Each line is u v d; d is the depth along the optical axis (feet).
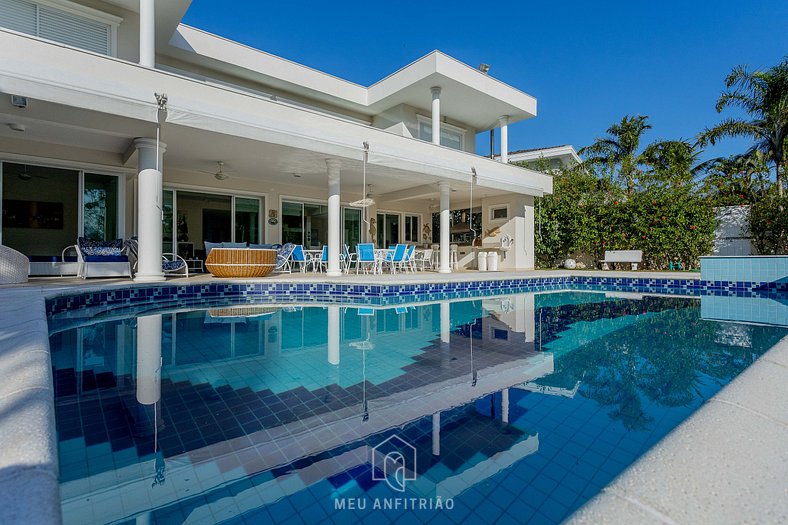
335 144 32.89
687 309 26.13
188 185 40.86
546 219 57.47
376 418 9.08
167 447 7.66
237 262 33.99
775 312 24.68
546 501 6.15
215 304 27.12
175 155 34.50
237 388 10.99
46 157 31.24
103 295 23.98
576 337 17.93
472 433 8.36
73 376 11.89
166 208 40.09
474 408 9.68
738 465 4.07
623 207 52.26
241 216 45.29
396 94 48.11
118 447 7.64
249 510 5.96
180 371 12.49
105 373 12.20
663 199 49.47
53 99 21.13
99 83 22.57
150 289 26.40
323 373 12.43
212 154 34.09
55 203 32.60
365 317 23.17
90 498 6.11
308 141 31.27
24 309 14.15
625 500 3.56
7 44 21.27
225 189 43.27
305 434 8.26
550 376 12.23
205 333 18.24
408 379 11.87
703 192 51.13
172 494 6.26
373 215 57.88
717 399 5.80
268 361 13.75
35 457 3.87
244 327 19.75
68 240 33.17
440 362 13.76
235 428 8.52
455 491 6.38
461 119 56.85
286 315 23.45
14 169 31.17
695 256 48.73
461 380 11.79
